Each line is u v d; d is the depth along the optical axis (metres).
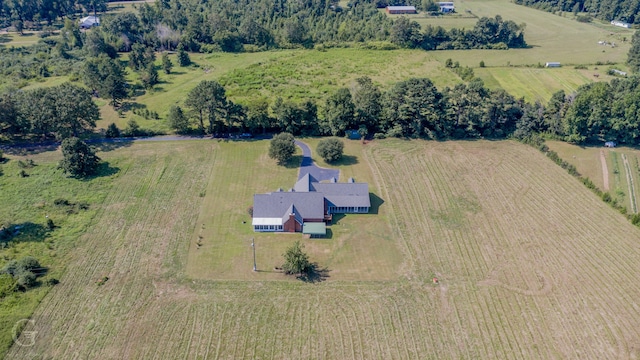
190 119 140.38
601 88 125.75
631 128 125.94
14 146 124.62
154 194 105.69
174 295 77.94
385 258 87.44
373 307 76.19
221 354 67.38
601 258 87.06
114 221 96.06
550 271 83.81
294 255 81.31
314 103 142.25
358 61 198.25
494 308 75.94
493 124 135.62
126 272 82.56
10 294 76.12
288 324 72.69
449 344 69.38
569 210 101.62
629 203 104.19
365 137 136.12
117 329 71.19
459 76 181.12
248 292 78.94
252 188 108.94
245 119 134.12
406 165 120.12
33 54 195.50
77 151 110.31
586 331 71.62
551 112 133.12
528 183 112.06
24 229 92.19
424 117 134.50
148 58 190.25
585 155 124.06
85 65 167.50
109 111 149.75
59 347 67.88
